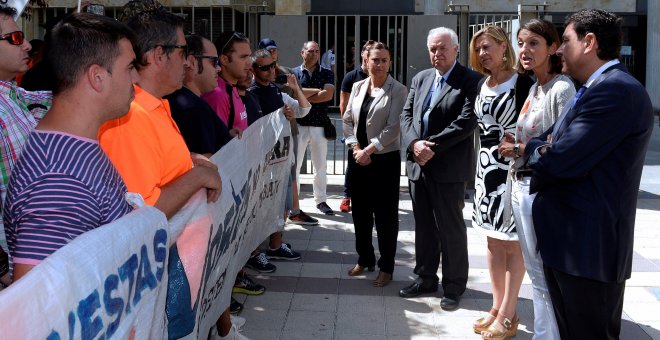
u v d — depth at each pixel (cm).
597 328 299
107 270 171
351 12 1933
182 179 253
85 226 182
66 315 150
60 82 192
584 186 291
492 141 417
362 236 548
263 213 447
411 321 461
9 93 284
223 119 410
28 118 281
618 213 289
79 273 156
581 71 301
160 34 268
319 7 1942
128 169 245
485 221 423
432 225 494
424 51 1086
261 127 400
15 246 180
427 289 507
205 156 315
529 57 367
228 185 313
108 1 1255
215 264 308
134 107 251
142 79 267
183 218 246
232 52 432
